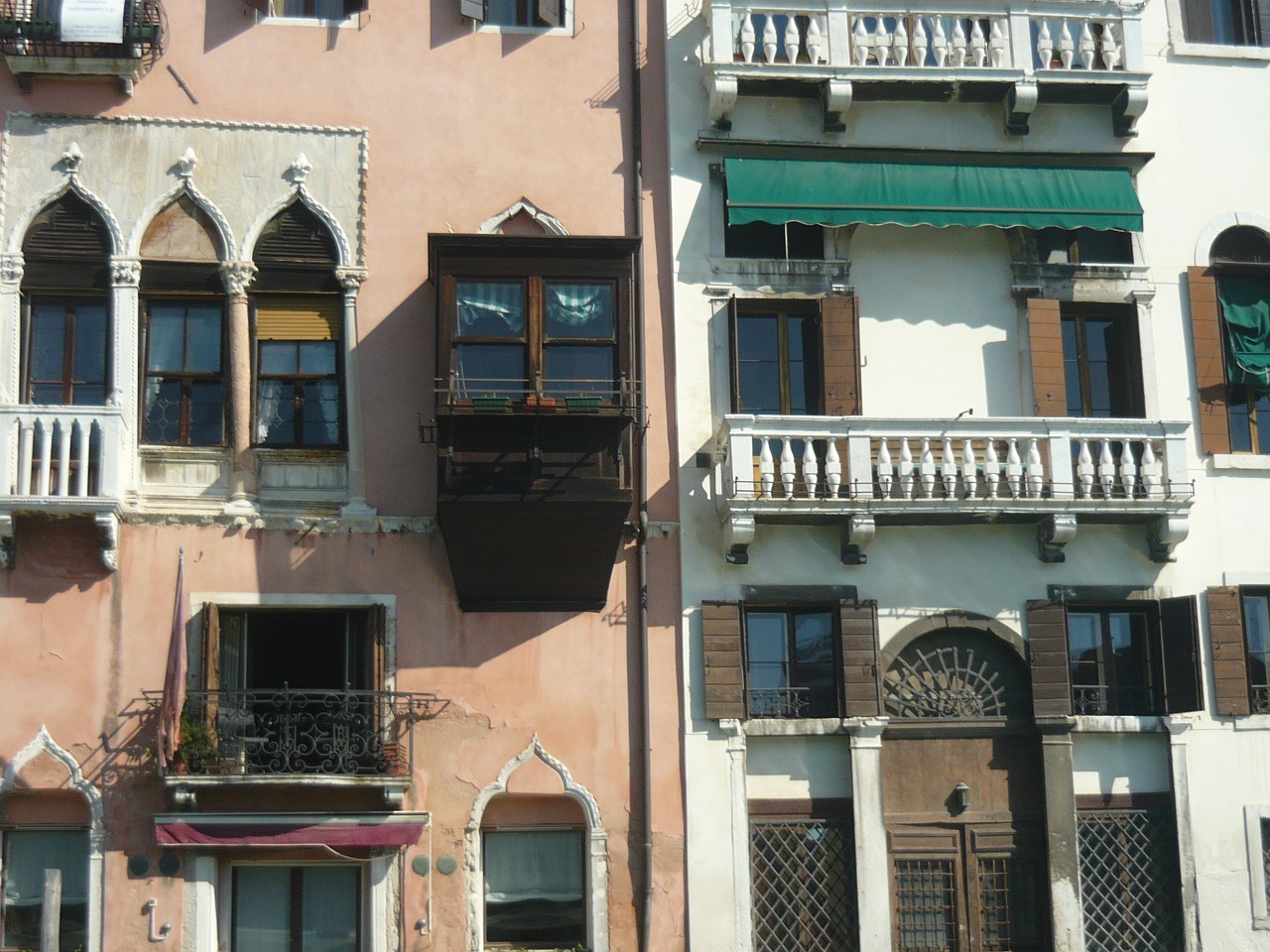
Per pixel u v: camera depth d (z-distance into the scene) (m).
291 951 18.59
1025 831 19.33
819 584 19.66
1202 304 21.00
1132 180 21.25
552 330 19.12
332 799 18.39
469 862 18.58
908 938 19.03
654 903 18.62
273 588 19.03
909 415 20.44
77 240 19.61
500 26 20.95
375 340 19.78
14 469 18.44
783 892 18.94
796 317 20.70
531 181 20.47
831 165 20.72
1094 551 20.11
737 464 19.22
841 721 19.19
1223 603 20.02
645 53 21.08
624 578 19.52
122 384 19.16
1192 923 19.14
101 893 18.11
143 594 18.84
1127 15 21.34
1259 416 21.06
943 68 20.86
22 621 18.62
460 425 18.66
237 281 19.59
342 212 20.05
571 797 18.97
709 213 20.66
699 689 19.20
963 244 21.02
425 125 20.47
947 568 19.89
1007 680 19.80
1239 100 21.78
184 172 19.83
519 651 19.19
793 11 20.98
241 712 18.55
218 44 20.34
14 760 18.28
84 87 20.00
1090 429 19.78
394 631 19.09
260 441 19.58
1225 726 19.73
